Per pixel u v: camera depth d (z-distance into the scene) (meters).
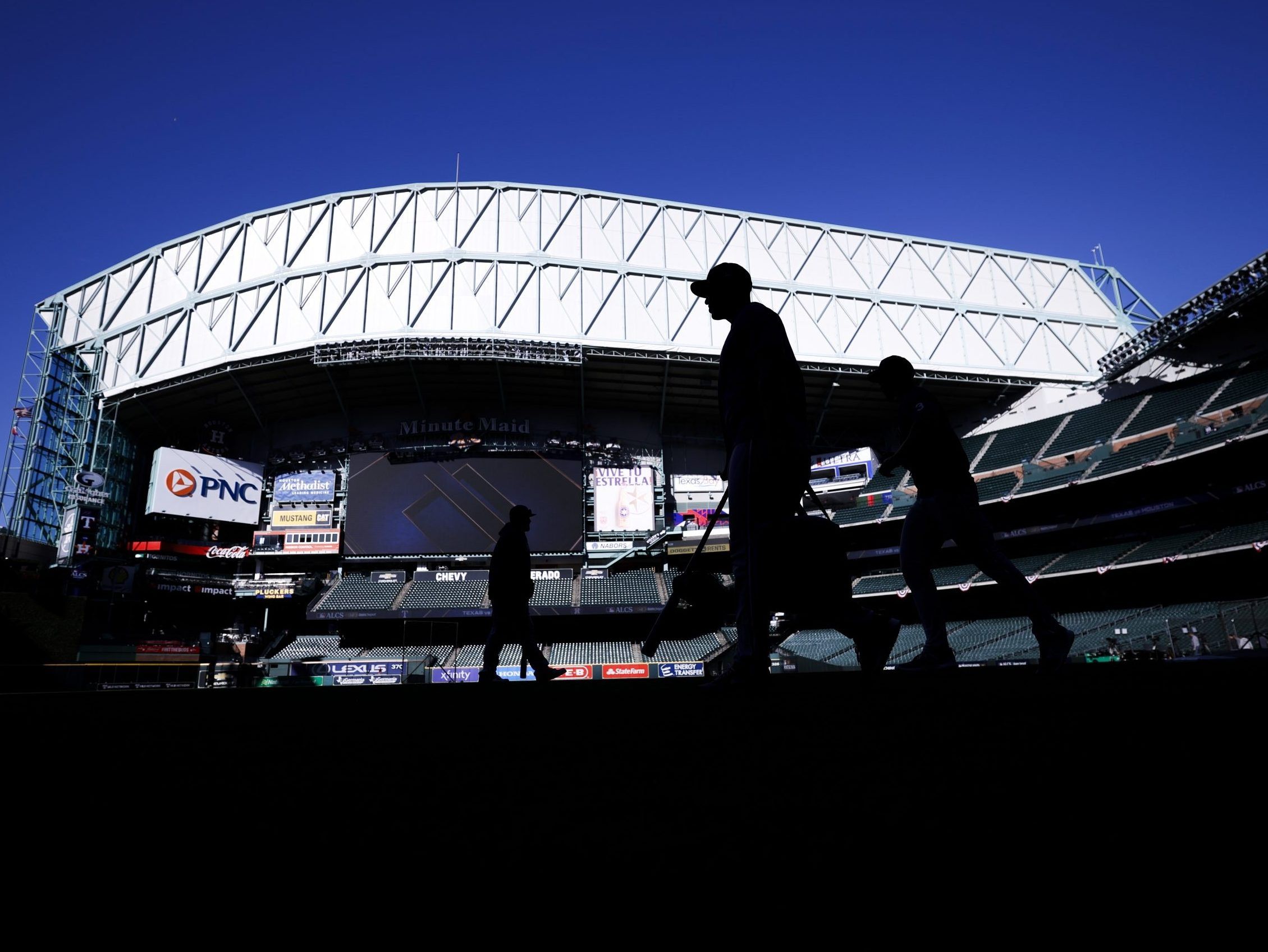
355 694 6.77
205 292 50.12
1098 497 38.84
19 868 0.85
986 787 1.18
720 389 4.38
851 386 49.72
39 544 35.97
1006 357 52.69
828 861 0.81
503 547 9.22
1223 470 34.03
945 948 0.50
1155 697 2.54
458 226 50.91
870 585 44.78
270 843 0.98
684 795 1.24
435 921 0.64
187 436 53.62
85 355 49.84
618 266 50.69
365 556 47.94
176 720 3.11
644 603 45.53
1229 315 36.84
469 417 51.44
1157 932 0.51
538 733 2.31
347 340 45.94
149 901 0.72
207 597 47.12
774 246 52.91
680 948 0.54
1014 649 35.66
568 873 0.80
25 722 2.91
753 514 4.04
